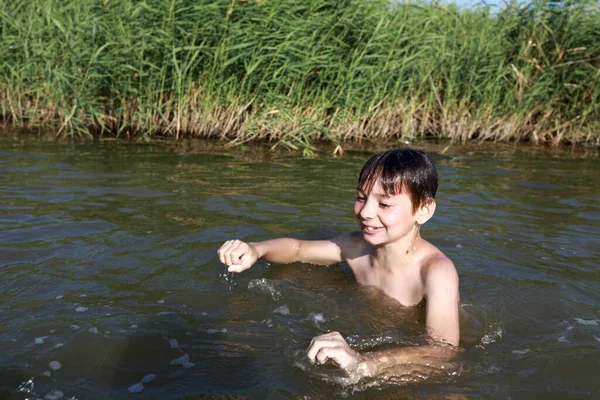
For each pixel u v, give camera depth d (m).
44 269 2.53
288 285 2.53
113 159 4.86
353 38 6.79
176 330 2.08
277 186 4.17
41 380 1.76
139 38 6.18
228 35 6.31
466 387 1.81
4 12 6.41
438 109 7.31
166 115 6.47
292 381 1.80
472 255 2.94
